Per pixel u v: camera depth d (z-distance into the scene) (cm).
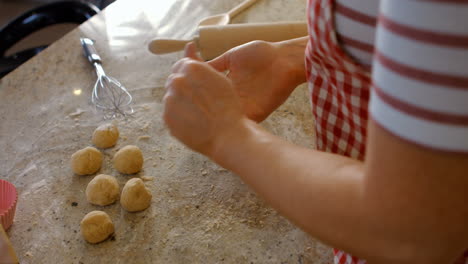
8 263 58
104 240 75
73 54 117
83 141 95
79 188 85
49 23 132
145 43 120
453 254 33
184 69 44
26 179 87
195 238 74
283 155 39
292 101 102
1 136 96
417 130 27
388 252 32
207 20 120
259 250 72
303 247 72
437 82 26
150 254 72
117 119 99
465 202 29
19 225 78
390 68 27
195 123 42
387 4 27
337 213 34
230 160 41
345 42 40
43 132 96
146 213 79
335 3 38
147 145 93
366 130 49
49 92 106
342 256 62
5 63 136
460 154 27
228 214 78
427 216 30
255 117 67
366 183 32
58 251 74
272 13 129
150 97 104
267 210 78
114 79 109
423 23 25
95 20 129
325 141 59
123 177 86
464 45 24
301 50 67
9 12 270
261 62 65
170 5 135
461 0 23
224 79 44
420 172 28
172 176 86
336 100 52
